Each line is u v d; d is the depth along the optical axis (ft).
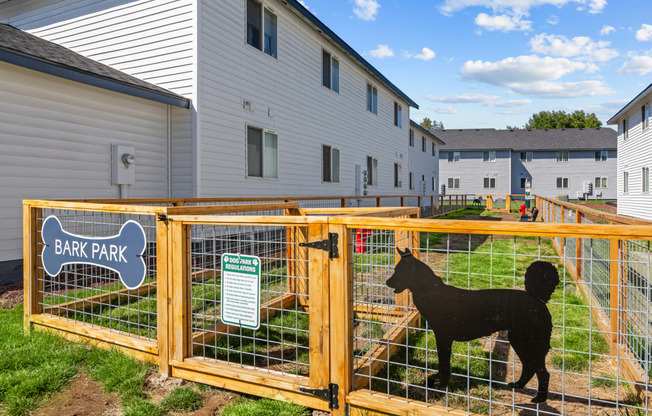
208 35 25.71
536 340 7.06
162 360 9.69
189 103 25.17
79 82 20.48
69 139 21.30
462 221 7.00
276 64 32.50
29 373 9.49
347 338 7.84
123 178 23.44
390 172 59.93
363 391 7.99
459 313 7.50
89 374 9.81
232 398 8.83
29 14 30.40
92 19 27.96
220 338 11.89
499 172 136.36
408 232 12.39
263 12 30.91
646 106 59.16
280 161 33.19
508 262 24.41
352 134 46.55
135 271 10.09
